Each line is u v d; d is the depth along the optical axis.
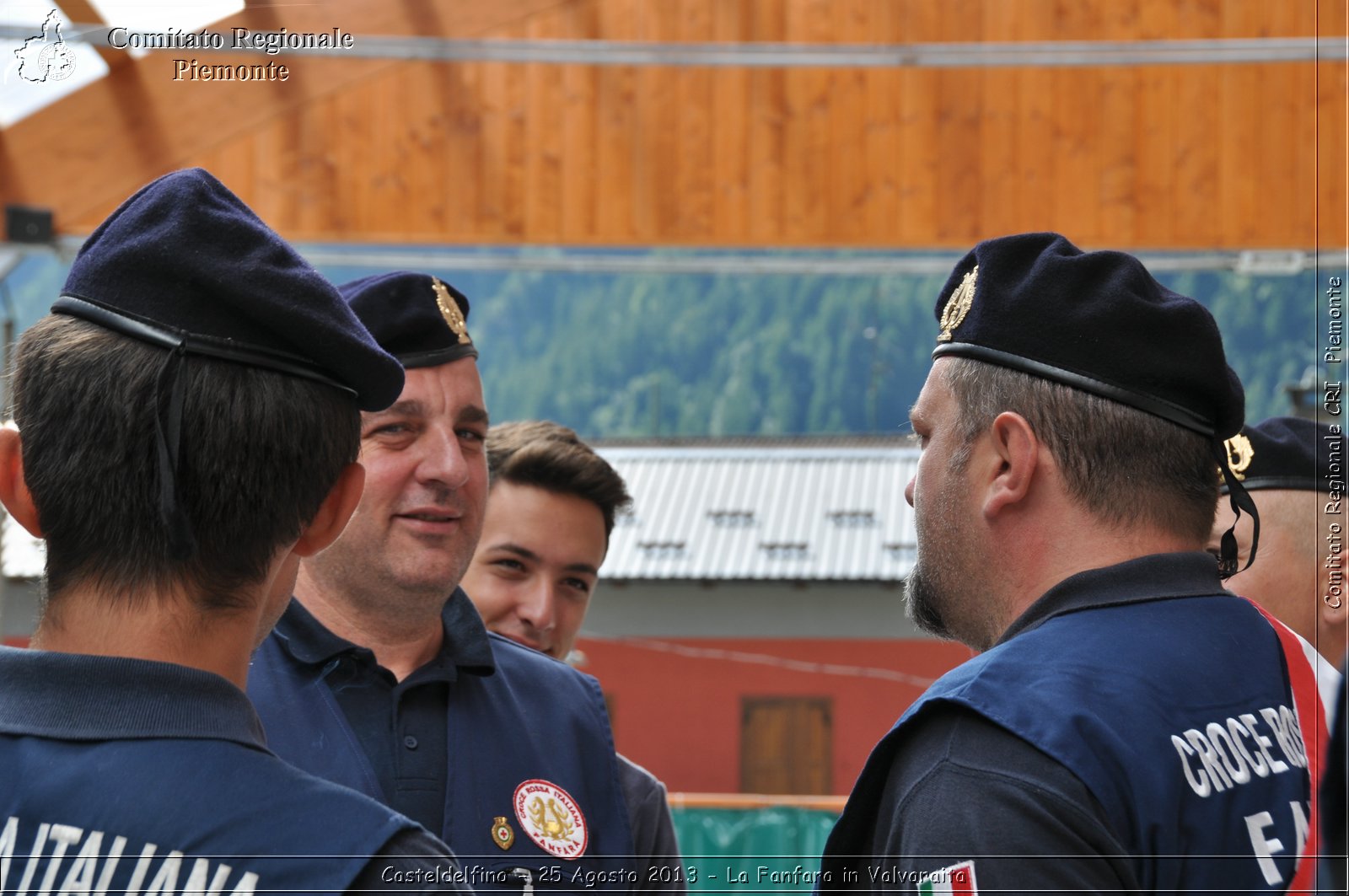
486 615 2.47
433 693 1.86
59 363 1.04
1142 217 6.15
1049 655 1.29
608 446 18.02
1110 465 1.37
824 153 6.32
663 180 6.33
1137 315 1.39
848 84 6.31
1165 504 1.38
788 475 16.72
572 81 6.32
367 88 6.20
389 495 1.84
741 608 15.52
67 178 5.70
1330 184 6.03
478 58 6.25
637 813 2.07
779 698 15.47
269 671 1.81
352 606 1.87
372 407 1.16
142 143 5.77
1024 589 1.40
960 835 1.18
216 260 1.06
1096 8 6.17
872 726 15.36
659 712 15.62
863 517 15.96
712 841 10.23
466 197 6.28
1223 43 6.08
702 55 6.29
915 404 1.53
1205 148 6.12
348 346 1.09
